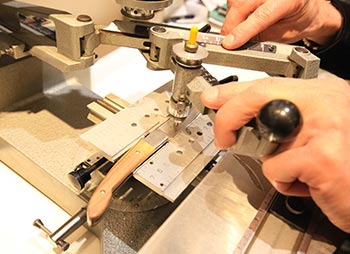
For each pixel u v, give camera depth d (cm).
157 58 53
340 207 40
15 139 60
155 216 58
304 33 79
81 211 49
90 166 52
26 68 67
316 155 38
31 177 60
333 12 85
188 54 46
